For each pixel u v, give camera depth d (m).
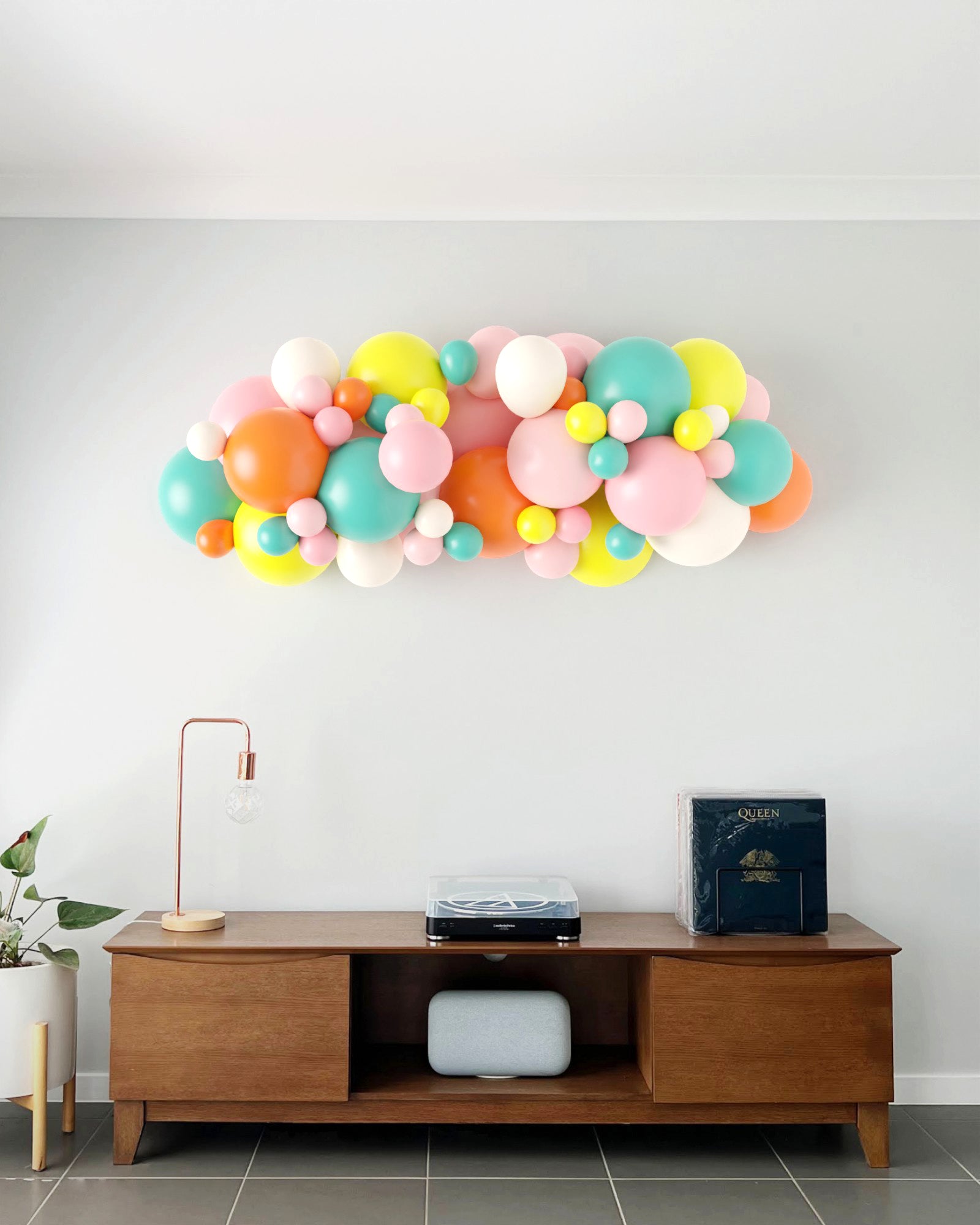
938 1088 2.72
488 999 2.45
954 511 2.80
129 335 2.81
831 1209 2.16
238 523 2.49
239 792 2.49
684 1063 2.32
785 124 2.54
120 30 2.16
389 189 2.82
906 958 2.75
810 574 2.80
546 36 2.19
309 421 2.37
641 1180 2.29
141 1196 2.20
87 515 2.80
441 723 2.78
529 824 2.76
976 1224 2.10
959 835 2.77
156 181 2.79
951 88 2.39
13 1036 2.33
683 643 2.79
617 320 2.83
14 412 2.80
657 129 2.55
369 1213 2.13
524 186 2.82
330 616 2.79
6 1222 2.08
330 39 2.20
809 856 2.48
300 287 2.83
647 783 2.77
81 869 2.75
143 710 2.77
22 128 2.54
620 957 2.71
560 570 2.54
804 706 2.79
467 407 2.55
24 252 2.81
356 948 2.33
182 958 2.34
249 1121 2.34
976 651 2.79
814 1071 2.32
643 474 2.34
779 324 2.84
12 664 2.77
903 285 2.81
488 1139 2.51
